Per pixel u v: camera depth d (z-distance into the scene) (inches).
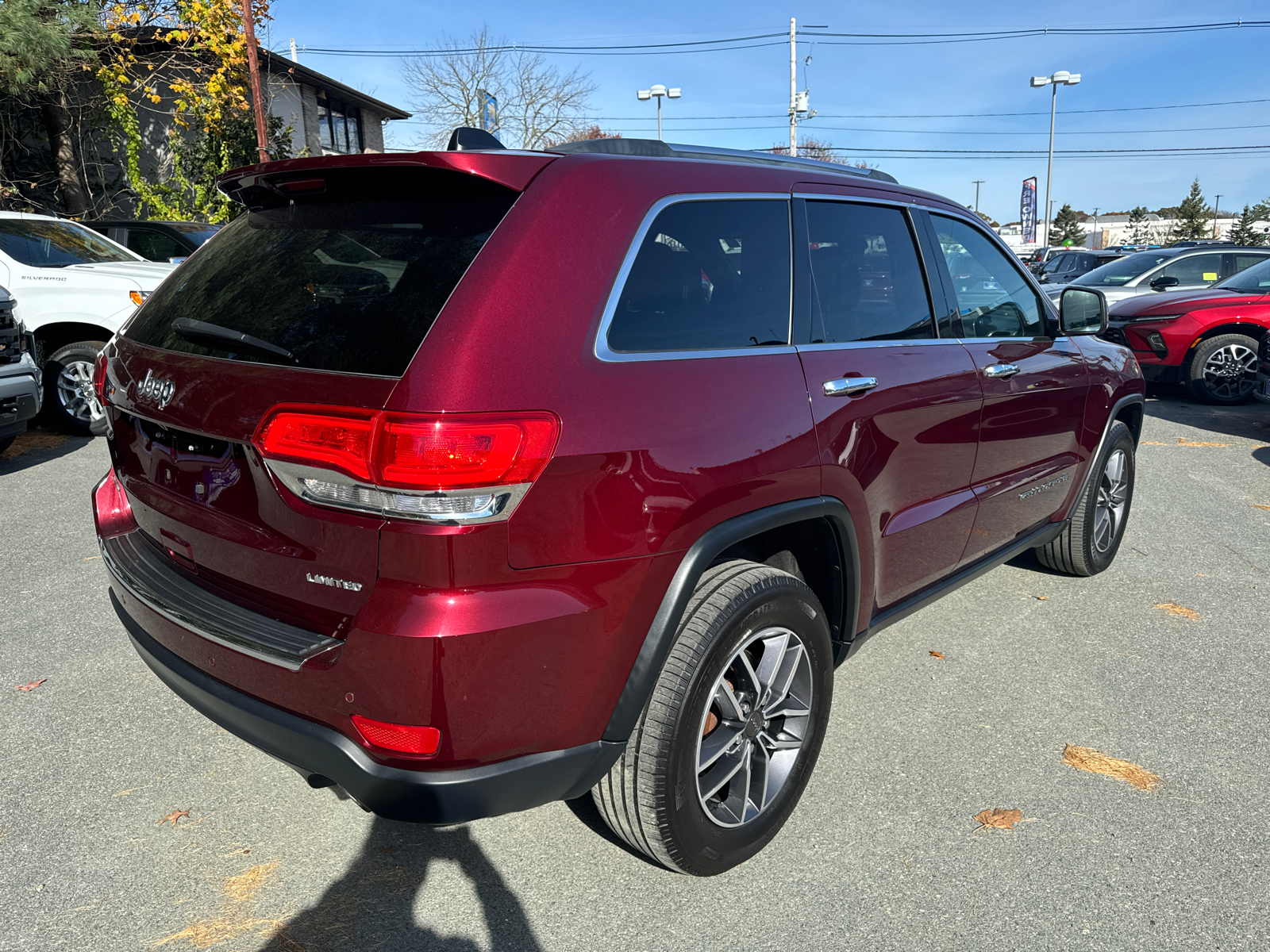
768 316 90.6
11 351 224.5
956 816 98.5
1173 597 161.9
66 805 98.6
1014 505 135.7
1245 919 83.2
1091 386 151.6
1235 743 113.7
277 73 945.5
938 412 110.0
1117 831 96.1
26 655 133.6
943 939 80.8
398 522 64.6
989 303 129.0
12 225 281.3
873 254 108.2
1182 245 485.1
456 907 84.6
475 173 73.6
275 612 75.5
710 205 87.9
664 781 78.3
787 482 85.6
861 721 118.4
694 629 79.0
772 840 94.3
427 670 65.0
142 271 294.8
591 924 82.4
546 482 67.6
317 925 82.0
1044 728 116.8
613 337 75.0
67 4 556.7
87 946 78.8
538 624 68.0
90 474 238.8
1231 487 240.5
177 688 82.4
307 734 70.4
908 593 116.3
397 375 65.7
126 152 711.7
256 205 94.8
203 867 89.4
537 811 100.0
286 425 68.6
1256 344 353.7
